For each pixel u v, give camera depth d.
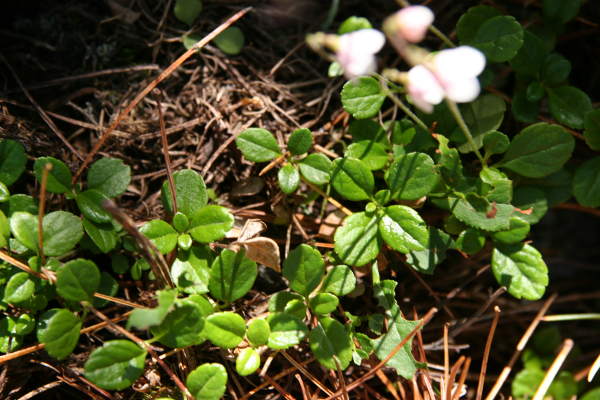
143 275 0.24
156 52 0.26
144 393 0.23
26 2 0.25
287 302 0.23
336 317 0.24
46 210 0.24
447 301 0.25
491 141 0.24
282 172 0.24
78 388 0.23
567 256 0.28
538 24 0.26
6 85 0.25
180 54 0.26
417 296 0.26
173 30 0.26
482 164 0.24
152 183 0.25
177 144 0.25
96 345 0.23
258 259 0.24
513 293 0.24
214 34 0.24
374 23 0.26
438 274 0.26
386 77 0.25
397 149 0.24
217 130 0.25
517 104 0.25
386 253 0.25
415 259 0.24
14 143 0.23
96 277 0.22
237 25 0.26
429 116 0.25
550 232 0.28
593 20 0.27
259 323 0.22
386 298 0.24
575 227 0.28
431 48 0.26
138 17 0.26
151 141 0.25
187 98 0.25
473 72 0.22
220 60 0.26
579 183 0.25
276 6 0.26
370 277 0.25
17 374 0.23
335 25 0.26
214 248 0.24
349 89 0.24
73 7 0.26
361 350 0.23
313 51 0.26
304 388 0.23
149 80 0.25
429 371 0.25
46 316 0.22
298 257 0.23
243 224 0.24
